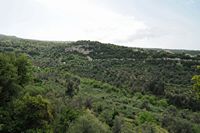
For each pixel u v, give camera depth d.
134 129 67.06
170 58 158.50
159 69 138.50
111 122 63.09
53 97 59.47
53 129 45.84
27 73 58.62
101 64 147.00
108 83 121.56
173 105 108.81
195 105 106.38
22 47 193.38
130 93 115.06
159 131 73.06
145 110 90.62
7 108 43.81
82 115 50.88
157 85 117.44
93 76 127.75
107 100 92.44
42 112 44.16
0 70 47.41
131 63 149.25
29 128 42.47
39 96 47.59
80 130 45.25
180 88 119.62
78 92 87.19
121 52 172.62
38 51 186.75
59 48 193.00
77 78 112.81
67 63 150.62
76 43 195.75
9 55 56.66
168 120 83.38
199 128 81.12
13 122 41.84
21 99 46.50
